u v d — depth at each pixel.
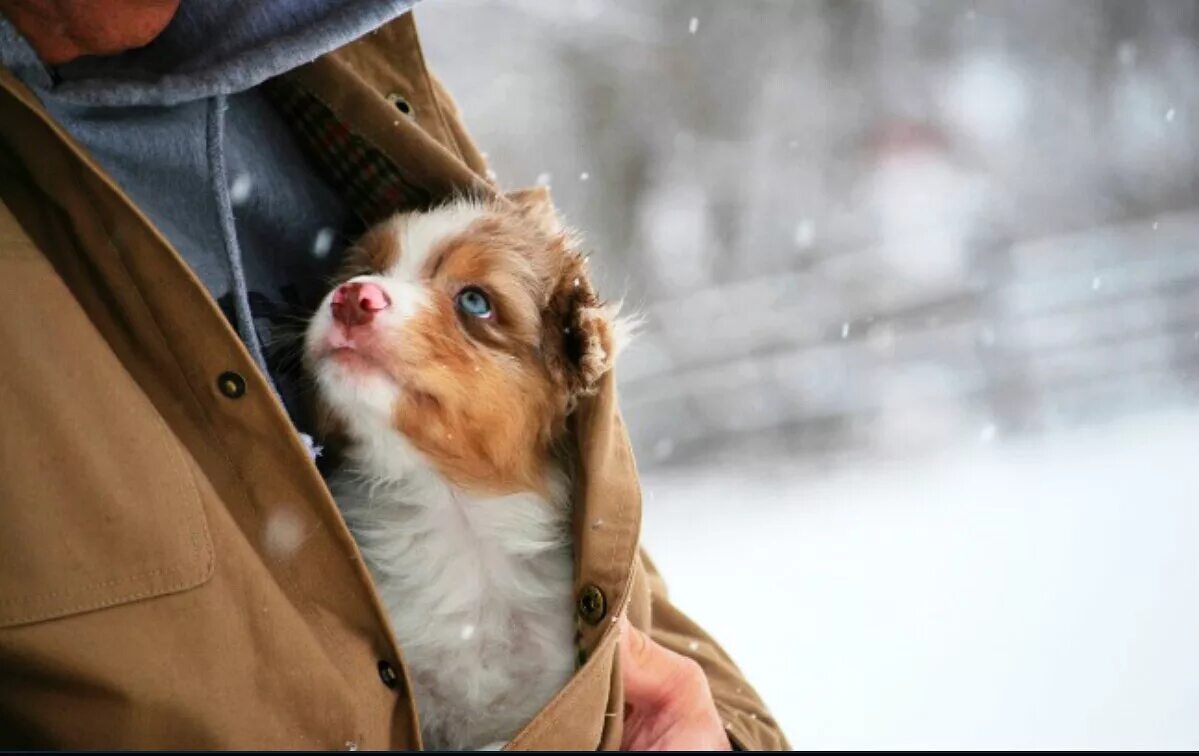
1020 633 10.76
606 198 30.00
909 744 8.26
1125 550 12.85
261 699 3.72
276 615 3.78
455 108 5.75
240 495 3.91
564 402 5.42
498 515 5.29
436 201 5.47
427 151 5.00
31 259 3.74
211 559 3.70
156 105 4.46
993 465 17.19
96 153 4.34
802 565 13.25
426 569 5.23
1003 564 12.68
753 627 11.23
